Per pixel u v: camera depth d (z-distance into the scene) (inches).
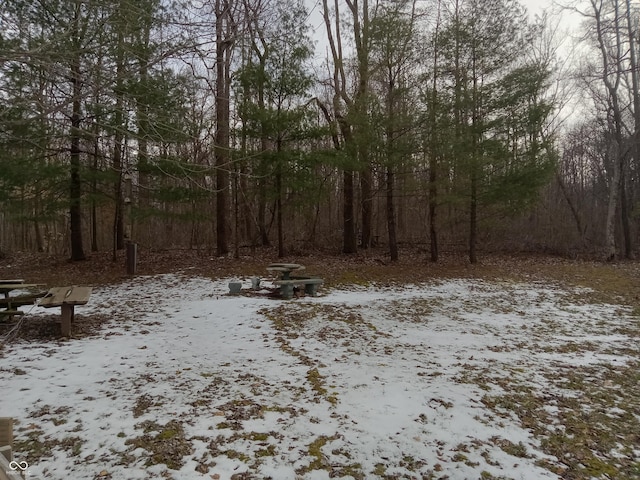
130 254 493.4
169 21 186.4
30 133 320.5
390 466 129.6
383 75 599.8
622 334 292.4
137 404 165.9
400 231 996.6
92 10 200.1
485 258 721.6
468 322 318.0
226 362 218.8
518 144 584.7
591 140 1105.4
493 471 127.7
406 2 588.1
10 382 184.4
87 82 168.6
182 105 361.7
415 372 208.1
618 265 677.9
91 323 293.7
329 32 726.5
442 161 566.9
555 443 144.9
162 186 518.3
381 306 365.7
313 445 139.6
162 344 249.0
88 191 529.3
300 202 597.9
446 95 548.7
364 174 761.6
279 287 426.0
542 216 924.0
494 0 554.9
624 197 809.5
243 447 137.1
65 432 143.3
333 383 191.8
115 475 120.5
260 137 542.6
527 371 213.9
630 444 145.3
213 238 914.7
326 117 742.5
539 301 401.7
